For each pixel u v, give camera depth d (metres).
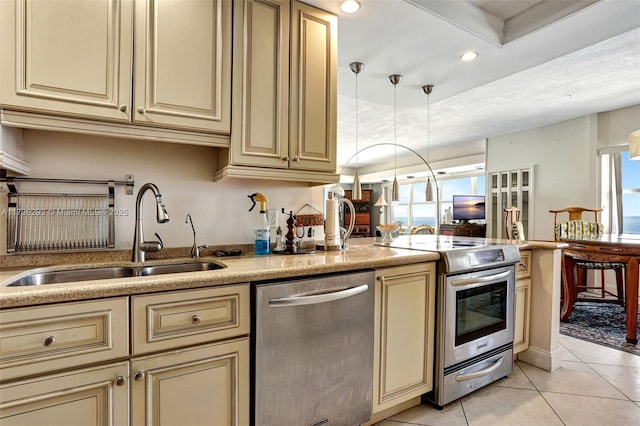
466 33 2.07
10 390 0.91
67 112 1.27
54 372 0.96
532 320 2.41
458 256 1.83
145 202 1.70
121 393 1.05
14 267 1.41
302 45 1.81
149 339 1.09
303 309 1.36
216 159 1.88
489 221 5.91
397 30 2.05
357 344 1.53
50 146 1.51
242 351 1.25
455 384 1.86
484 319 2.02
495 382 2.13
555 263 2.31
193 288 1.16
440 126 5.29
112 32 1.34
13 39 1.19
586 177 4.63
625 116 4.31
